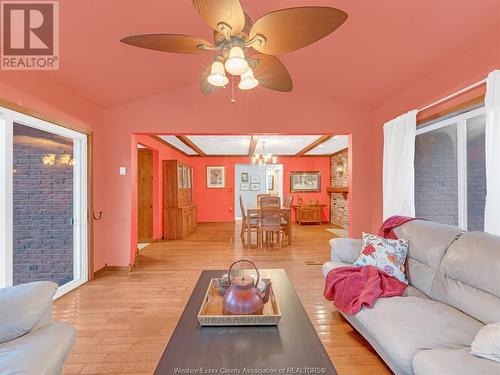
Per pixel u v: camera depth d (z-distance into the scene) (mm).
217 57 1873
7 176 2223
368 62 2832
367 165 4004
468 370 1092
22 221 2527
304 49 2824
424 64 2586
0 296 1353
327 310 2531
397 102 3359
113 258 3787
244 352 1174
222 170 8492
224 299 1492
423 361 1203
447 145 2705
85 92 3174
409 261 2201
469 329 1432
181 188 6402
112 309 2574
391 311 1640
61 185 3074
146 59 2848
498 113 1850
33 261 2660
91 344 2006
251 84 1953
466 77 2271
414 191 3143
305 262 4141
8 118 2232
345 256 2564
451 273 1776
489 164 1913
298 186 8570
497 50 1960
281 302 1682
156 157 5879
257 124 3904
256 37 1579
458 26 2039
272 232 5590
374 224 3922
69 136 3133
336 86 3574
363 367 1741
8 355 1127
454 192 2617
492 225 1901
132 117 3828
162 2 2057
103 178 3779
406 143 2916
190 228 6797
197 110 3873
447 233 1987
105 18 2109
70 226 3230
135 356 1866
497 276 1468
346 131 3977
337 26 1481
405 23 2148
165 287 3135
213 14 1396
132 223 3832
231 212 8508
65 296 2879
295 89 3928
